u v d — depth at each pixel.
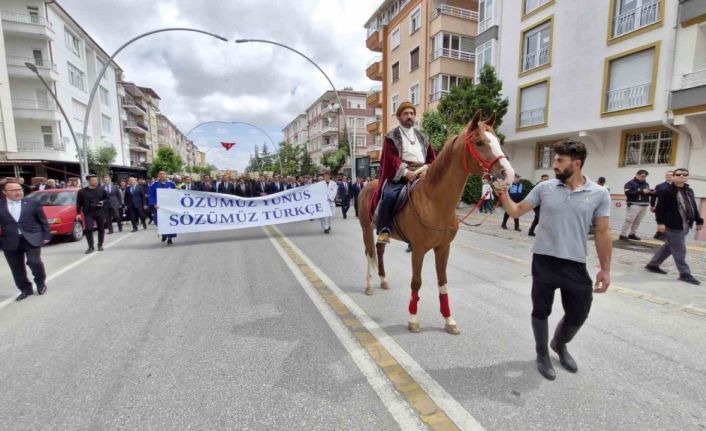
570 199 2.83
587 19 14.68
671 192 5.95
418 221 3.68
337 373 3.08
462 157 3.20
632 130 14.03
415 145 4.35
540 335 3.04
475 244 9.34
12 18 25.66
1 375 3.11
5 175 24.61
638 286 5.64
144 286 5.72
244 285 5.68
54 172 26.69
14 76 26.19
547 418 2.50
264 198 10.68
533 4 17.25
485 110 16.94
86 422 2.49
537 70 16.98
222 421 2.49
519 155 19.41
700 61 11.65
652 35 12.58
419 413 2.56
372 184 5.31
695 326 4.05
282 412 2.58
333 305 4.73
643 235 10.84
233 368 3.18
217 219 10.14
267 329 3.99
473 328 4.00
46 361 3.35
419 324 4.06
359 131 56.66
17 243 5.10
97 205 8.72
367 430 2.39
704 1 11.12
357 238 10.21
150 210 14.25
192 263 7.28
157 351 3.51
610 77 14.13
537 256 3.03
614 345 3.58
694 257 7.77
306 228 12.52
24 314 4.58
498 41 19.30
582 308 2.90
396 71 28.30
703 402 2.68
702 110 11.09
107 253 8.57
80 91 31.59
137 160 54.28
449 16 22.41
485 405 2.64
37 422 2.50
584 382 2.94
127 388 2.89
